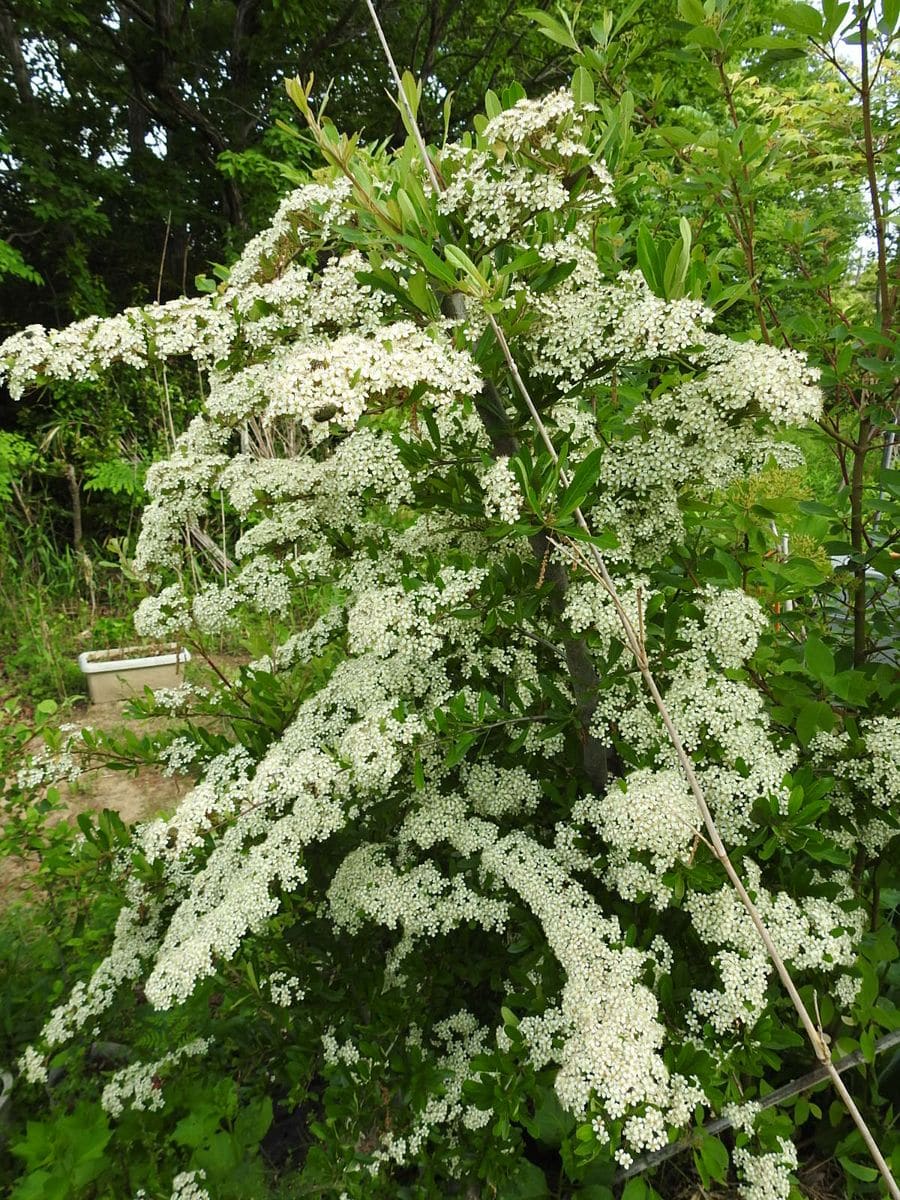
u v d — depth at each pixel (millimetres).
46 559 7488
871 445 2383
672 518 1856
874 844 1968
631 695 1956
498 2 10555
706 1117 1882
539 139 1425
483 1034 2127
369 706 2064
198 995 2131
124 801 4645
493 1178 1788
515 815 2225
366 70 11195
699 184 2426
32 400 8875
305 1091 2193
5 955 2828
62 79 10555
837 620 2678
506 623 1812
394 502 1853
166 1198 1839
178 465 2250
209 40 11398
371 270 1685
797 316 2385
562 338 1604
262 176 9023
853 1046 1733
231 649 6297
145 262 10875
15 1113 2389
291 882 1881
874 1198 1939
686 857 1583
